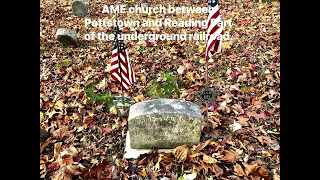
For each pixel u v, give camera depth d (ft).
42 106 5.65
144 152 4.43
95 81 6.36
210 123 4.81
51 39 8.34
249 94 5.49
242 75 5.96
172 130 4.29
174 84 6.06
